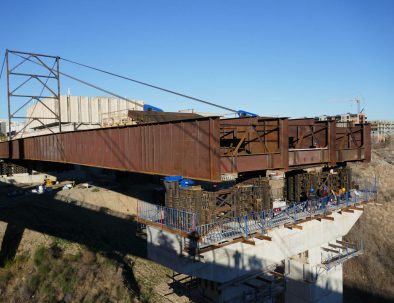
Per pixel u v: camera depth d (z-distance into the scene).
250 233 19.28
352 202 26.97
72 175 55.84
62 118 61.59
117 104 69.19
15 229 29.27
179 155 16.72
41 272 25.38
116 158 21.62
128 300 24.86
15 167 52.22
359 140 27.47
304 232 23.39
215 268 17.92
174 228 18.06
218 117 14.80
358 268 37.47
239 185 21.78
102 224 35.03
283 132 18.38
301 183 26.42
